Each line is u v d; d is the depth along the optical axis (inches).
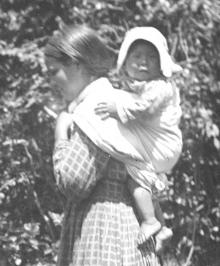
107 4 265.4
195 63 269.3
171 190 260.8
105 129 153.6
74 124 156.9
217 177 279.1
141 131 157.5
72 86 158.9
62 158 153.7
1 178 245.8
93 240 153.1
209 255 271.6
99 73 159.9
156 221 157.8
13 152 247.4
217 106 276.4
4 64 258.2
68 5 265.9
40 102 246.8
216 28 276.2
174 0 270.4
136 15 268.8
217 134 258.5
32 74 254.1
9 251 238.8
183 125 259.4
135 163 156.0
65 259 157.2
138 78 162.4
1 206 247.1
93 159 153.3
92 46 157.6
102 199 155.0
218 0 277.3
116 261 152.6
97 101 155.2
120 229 154.4
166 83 160.7
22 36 264.5
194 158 264.7
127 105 153.6
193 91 261.6
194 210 265.1
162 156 159.2
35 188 251.0
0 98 250.2
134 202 158.4
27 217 249.8
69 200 157.5
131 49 162.4
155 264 157.8
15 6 266.4
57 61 157.8
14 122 247.1
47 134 249.6
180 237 264.1
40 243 245.8
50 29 266.5
